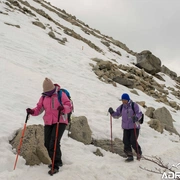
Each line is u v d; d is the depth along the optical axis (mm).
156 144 9305
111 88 16094
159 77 37031
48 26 31594
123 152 8016
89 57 23031
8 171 5211
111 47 44625
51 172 5312
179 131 12422
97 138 8438
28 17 30547
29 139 5992
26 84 10922
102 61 21156
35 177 5172
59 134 5516
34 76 12336
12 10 29875
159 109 12461
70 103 5535
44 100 5605
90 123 9242
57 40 25797
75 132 7688
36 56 16391
